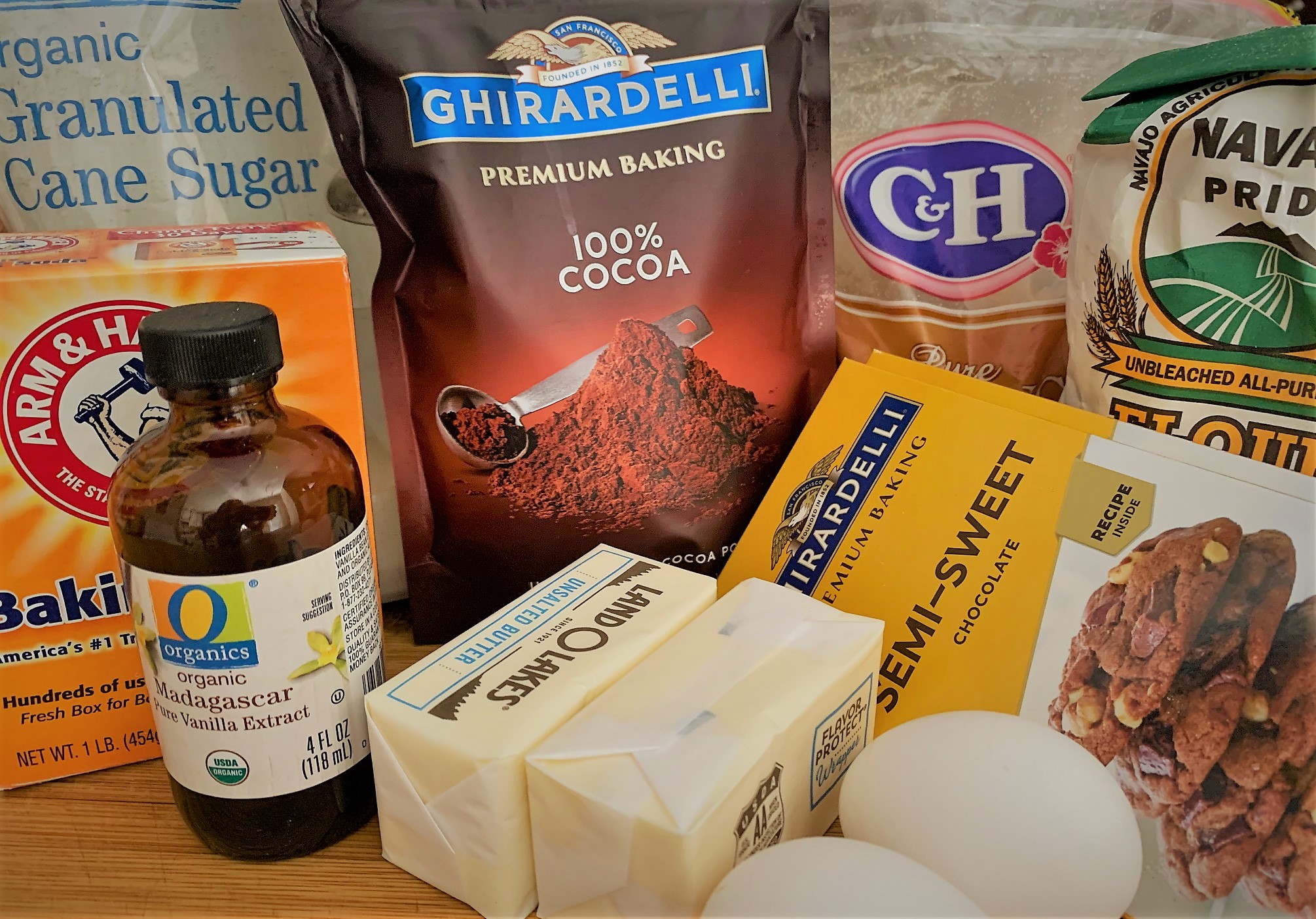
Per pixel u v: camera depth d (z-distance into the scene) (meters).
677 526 0.62
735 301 0.61
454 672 0.44
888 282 0.68
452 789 0.40
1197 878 0.42
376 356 0.59
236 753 0.42
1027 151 0.66
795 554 0.56
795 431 0.64
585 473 0.60
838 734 0.45
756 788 0.39
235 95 0.57
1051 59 0.64
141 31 0.55
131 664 0.51
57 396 0.45
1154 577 0.46
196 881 0.44
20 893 0.44
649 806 0.36
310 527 0.41
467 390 0.57
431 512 0.60
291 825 0.44
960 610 0.50
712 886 0.37
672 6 0.57
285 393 0.48
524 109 0.55
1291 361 0.50
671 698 0.41
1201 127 0.52
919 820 0.37
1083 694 0.46
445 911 0.43
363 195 0.55
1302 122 0.49
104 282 0.44
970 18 0.64
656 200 0.58
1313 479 0.45
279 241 0.50
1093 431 0.51
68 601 0.48
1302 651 0.43
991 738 0.39
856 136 0.67
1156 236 0.54
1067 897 0.36
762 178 0.60
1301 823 0.41
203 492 0.40
